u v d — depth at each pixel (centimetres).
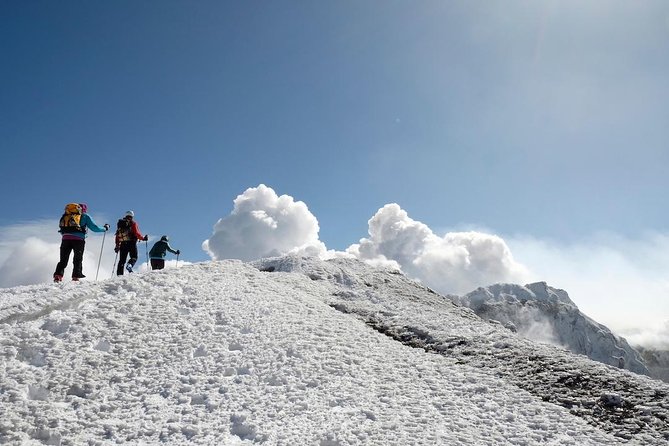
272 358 1106
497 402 1040
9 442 761
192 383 988
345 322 1452
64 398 899
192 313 1288
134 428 834
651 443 902
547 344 1466
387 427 880
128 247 1970
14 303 1267
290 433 836
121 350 1070
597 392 1108
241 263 1877
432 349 1385
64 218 1662
